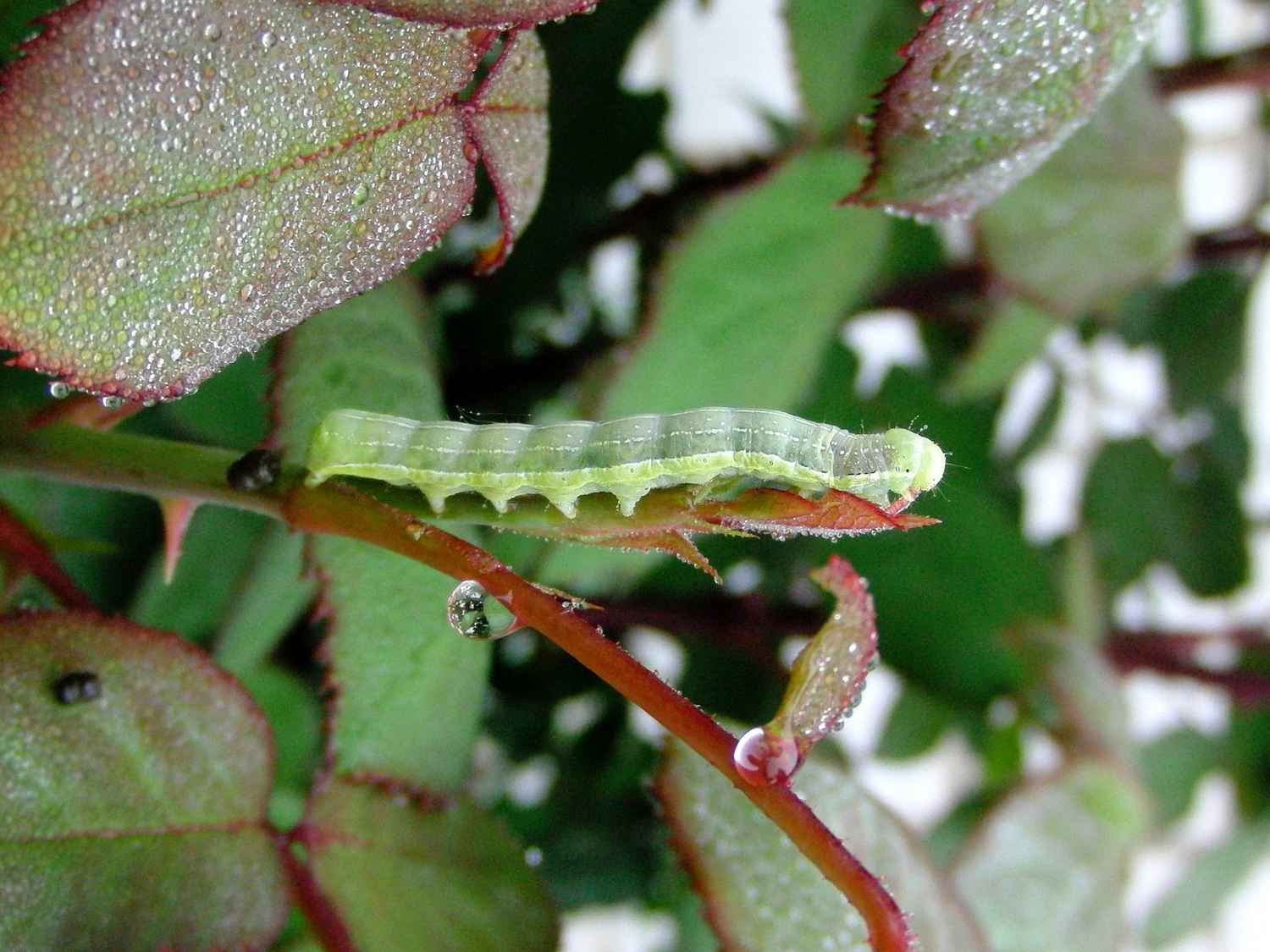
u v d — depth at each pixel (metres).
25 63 0.06
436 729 0.10
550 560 0.11
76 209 0.06
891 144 0.08
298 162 0.07
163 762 0.08
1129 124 0.12
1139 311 0.18
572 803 0.16
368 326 0.09
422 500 0.07
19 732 0.08
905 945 0.06
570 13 0.07
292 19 0.07
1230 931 0.28
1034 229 0.12
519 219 0.08
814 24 0.11
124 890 0.08
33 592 0.10
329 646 0.09
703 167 0.15
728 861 0.09
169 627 0.13
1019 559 0.15
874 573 0.15
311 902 0.09
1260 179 0.22
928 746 0.16
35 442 0.08
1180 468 0.18
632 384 0.11
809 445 0.09
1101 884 0.13
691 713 0.07
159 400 0.07
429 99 0.07
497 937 0.09
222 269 0.07
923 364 0.17
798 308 0.12
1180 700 0.20
